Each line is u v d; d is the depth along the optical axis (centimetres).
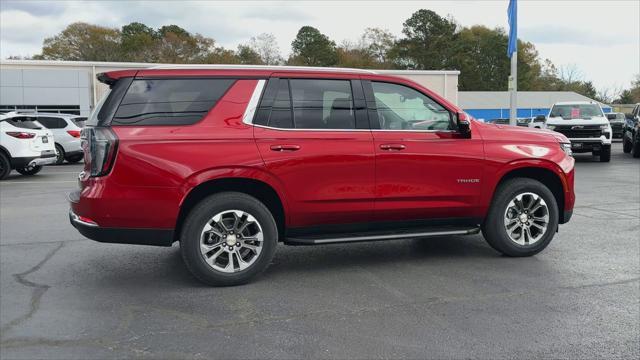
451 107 545
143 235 456
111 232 452
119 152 445
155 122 461
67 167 1739
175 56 6644
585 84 9281
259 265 489
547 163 568
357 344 362
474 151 542
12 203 964
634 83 8862
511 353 349
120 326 395
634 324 396
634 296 457
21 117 1387
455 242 657
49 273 529
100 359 341
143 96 464
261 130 480
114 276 520
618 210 865
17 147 1335
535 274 520
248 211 480
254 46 8025
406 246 638
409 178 521
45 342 366
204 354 348
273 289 479
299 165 485
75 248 629
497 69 8831
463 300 448
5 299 453
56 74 2838
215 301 448
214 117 472
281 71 496
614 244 638
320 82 507
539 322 400
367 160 504
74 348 357
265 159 474
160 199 452
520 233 575
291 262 570
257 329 389
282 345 362
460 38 8656
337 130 502
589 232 702
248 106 481
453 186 537
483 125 566
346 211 505
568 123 1720
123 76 464
